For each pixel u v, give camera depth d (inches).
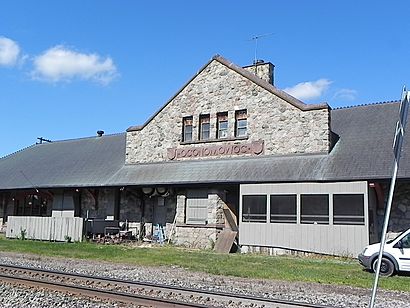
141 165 1045.8
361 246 724.0
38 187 1127.6
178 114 1018.7
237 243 853.8
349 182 746.8
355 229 733.3
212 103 975.0
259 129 907.4
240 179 847.7
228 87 959.6
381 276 551.8
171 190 980.6
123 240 991.0
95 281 457.4
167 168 986.1
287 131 876.0
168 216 997.8
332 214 756.6
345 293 436.8
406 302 398.0
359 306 374.3
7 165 1363.2
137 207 1047.0
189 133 1005.8
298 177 794.2
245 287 458.9
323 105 844.0
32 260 666.8
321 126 842.2
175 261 666.2
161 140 1032.8
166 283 477.1
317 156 832.9
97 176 1072.8
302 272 564.1
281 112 888.3
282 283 486.3
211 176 890.1
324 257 748.0
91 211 1111.0
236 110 943.0
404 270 554.6
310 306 348.2
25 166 1301.7
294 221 792.3
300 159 842.2
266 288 454.3
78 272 549.0
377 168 741.9
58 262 647.8
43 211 1215.6
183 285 464.8
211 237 887.1
